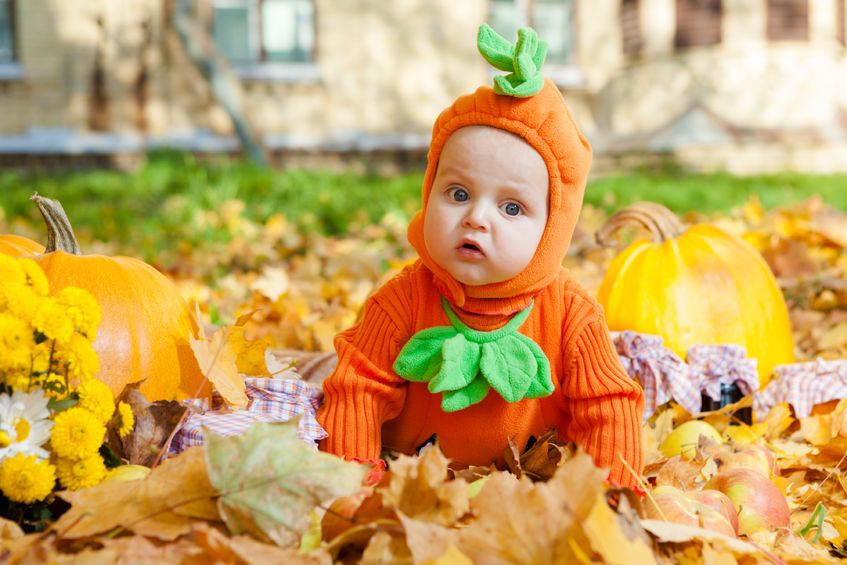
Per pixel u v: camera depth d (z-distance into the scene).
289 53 14.64
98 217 8.19
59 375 1.76
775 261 4.78
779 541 1.97
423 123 14.97
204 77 13.23
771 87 15.12
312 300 4.81
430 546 1.53
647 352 2.83
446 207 2.03
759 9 15.06
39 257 2.24
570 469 1.59
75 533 1.57
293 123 14.53
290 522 1.62
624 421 2.07
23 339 1.67
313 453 1.67
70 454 1.67
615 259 3.21
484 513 1.59
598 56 15.85
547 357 2.14
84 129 13.52
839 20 15.87
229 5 14.42
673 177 12.69
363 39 14.66
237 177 9.18
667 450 2.57
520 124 1.98
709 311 2.96
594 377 2.10
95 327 1.77
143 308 2.22
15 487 1.60
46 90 13.44
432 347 2.12
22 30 13.37
